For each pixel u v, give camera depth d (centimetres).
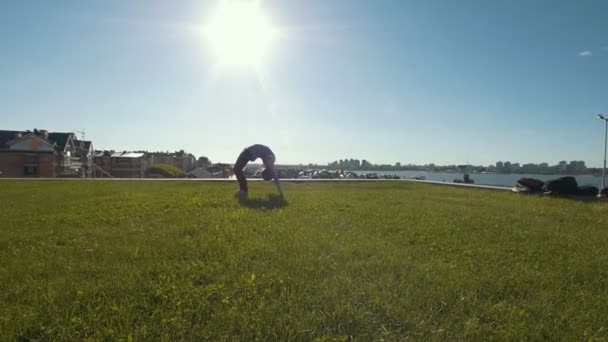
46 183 1594
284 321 248
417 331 241
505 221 663
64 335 231
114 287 303
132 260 381
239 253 402
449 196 1172
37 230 531
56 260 377
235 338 229
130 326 241
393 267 370
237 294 293
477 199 1080
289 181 1872
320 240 471
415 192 1325
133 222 591
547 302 293
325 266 367
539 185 1279
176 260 383
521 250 454
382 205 865
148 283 311
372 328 245
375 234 529
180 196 984
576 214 795
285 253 409
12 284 312
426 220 651
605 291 321
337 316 256
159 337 228
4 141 4822
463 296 297
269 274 334
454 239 504
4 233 506
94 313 257
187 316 254
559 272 366
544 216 759
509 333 240
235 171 988
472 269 371
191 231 518
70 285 307
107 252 407
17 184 1516
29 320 246
